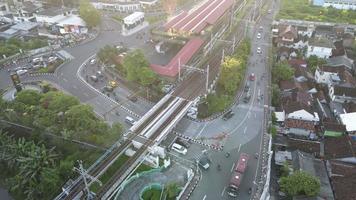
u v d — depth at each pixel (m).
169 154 81.19
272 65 124.56
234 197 69.50
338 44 149.50
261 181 73.31
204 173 75.62
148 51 141.12
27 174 73.94
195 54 128.88
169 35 140.38
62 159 81.25
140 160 76.94
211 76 115.62
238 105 100.19
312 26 169.38
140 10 192.38
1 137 83.62
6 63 125.38
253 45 142.88
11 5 182.50
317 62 132.38
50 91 100.69
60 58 130.88
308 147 89.62
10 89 109.75
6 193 79.00
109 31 162.62
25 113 88.88
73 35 154.00
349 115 100.06
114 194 70.25
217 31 152.75
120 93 108.50
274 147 90.06
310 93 116.06
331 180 81.12
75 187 71.31
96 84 113.62
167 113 91.50
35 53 135.00
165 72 112.44
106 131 83.50
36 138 85.50
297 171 76.00
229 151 82.12
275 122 97.88
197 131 89.00
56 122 86.06
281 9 199.25
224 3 176.62
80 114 85.44
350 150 85.94
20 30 154.88
